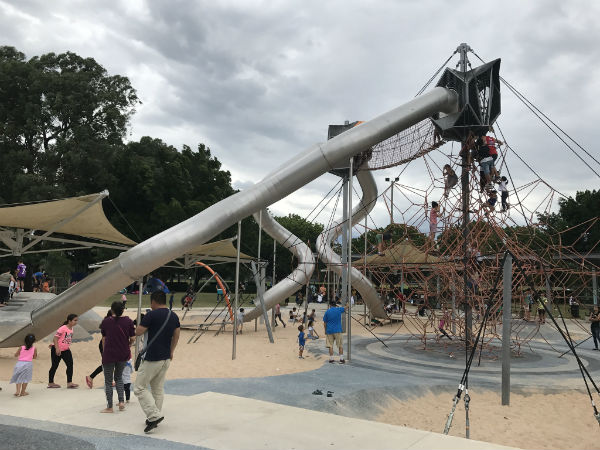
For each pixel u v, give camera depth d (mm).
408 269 19281
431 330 23594
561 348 18234
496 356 15750
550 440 8234
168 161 45688
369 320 27000
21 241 14242
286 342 19531
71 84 38938
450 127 16203
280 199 14086
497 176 16031
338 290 29844
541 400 10484
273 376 11164
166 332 6320
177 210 42031
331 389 9930
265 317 20016
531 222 16188
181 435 5988
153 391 6449
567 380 12125
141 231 42781
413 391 10562
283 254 57719
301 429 6379
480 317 19266
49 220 13906
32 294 18656
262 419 6812
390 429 6469
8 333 15039
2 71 37844
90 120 41375
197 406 7520
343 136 14344
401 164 19578
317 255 25578
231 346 17938
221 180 48719
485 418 9266
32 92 38469
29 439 5656
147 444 5559
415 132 18094
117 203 43875
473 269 16797
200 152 49062
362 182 23891
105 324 7238
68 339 9500
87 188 42125
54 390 8922
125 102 43281
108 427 6277
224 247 21016
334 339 14047
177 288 62844
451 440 6000
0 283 17734
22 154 37406
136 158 42938
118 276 11906
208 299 47469
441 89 15945
